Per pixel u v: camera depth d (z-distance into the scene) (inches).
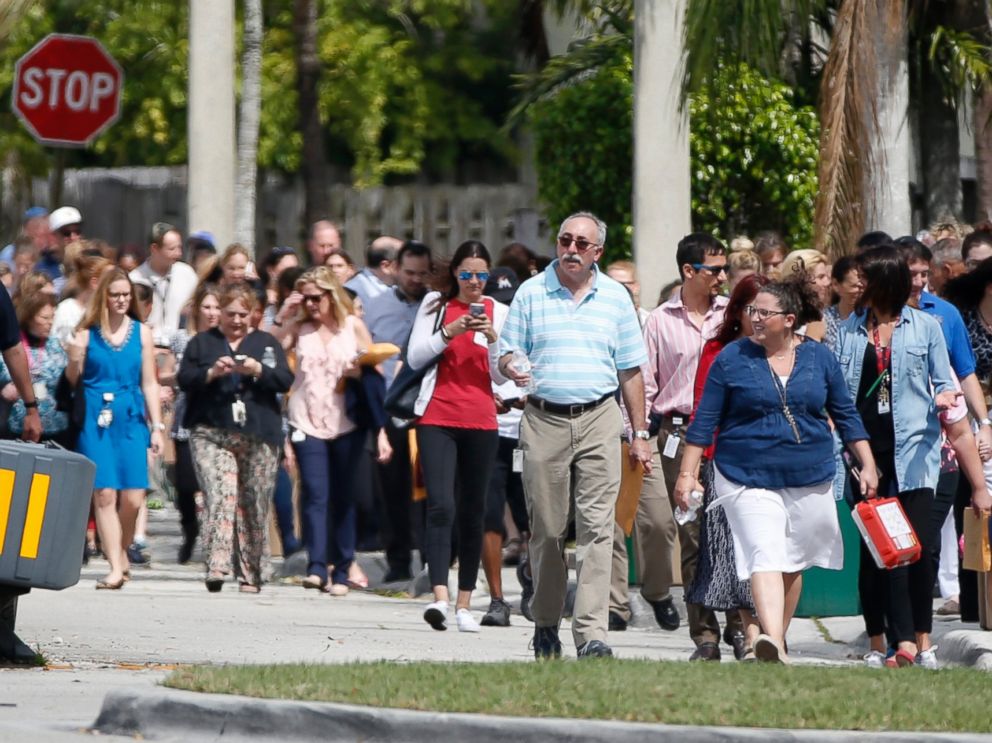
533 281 1347.2
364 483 1940.2
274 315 2047.2
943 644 1507.1
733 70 2204.7
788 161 2738.7
